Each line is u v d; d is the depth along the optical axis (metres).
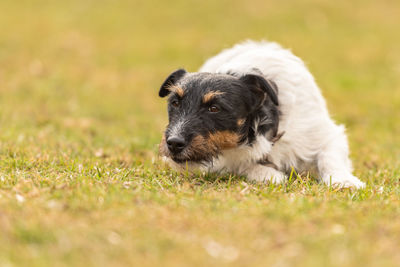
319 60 25.20
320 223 6.20
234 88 7.79
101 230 5.90
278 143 8.59
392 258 5.31
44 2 36.16
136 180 8.20
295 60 9.43
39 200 6.80
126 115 16.41
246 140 8.05
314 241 5.68
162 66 24.17
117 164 9.55
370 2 36.62
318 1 35.56
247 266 5.23
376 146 12.67
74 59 24.69
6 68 22.05
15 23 30.91
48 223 6.00
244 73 8.17
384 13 34.59
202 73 8.16
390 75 22.97
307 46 27.55
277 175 8.34
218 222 6.22
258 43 10.24
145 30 30.72
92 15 33.53
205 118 7.67
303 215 6.45
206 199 7.07
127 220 6.20
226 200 7.00
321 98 9.49
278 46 9.96
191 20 32.50
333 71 23.47
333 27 31.45
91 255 5.37
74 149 10.75
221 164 8.40
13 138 11.47
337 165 8.83
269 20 32.09
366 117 16.64
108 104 17.80
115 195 7.02
